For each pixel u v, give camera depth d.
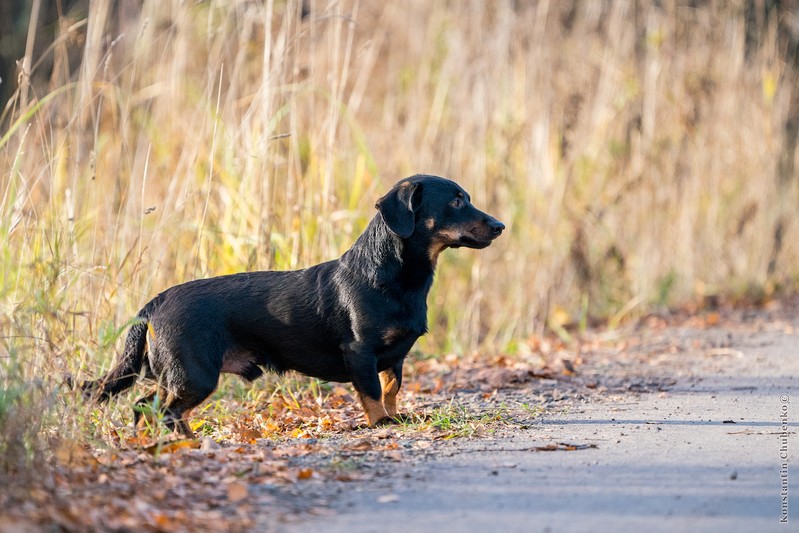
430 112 16.66
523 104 16.97
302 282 9.45
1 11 22.36
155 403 8.42
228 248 12.27
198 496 6.73
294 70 12.73
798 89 22.06
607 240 17.94
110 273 11.00
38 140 13.52
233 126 13.05
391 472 7.41
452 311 15.52
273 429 9.41
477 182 15.83
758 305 18.98
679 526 5.99
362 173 13.50
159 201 13.59
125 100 13.96
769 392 10.74
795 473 7.15
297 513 6.39
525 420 9.45
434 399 10.75
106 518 6.13
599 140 18.20
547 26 17.38
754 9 22.66
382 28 18.28
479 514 6.31
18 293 9.88
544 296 16.02
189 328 8.93
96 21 12.97
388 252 9.29
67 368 9.09
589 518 6.18
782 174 21.16
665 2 19.58
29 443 7.08
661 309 18.06
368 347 9.25
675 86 18.94
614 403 10.27
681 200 19.00
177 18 13.93
